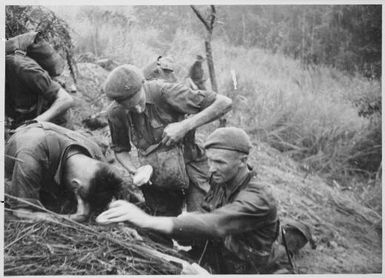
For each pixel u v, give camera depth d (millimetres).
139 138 2363
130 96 2277
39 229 2266
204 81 2561
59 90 2377
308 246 2467
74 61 2533
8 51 2365
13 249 2250
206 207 2344
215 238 2305
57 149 2256
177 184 2350
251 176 2340
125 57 2582
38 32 2406
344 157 2607
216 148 2289
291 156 2602
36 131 2260
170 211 2393
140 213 2305
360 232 2521
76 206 2301
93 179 2248
